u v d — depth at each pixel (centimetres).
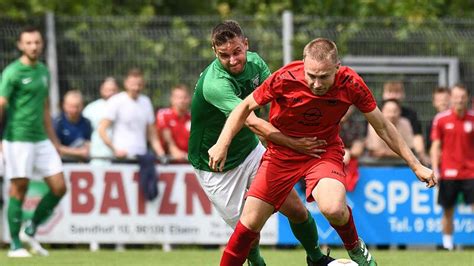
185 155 3462
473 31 3934
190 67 3828
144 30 3819
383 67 3900
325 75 1875
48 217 3102
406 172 3447
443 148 3419
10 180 2997
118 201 3366
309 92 1942
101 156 3444
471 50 3922
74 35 3775
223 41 2016
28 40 2931
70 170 3350
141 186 3353
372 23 3953
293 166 2012
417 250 3397
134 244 3412
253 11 5097
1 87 2930
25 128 2961
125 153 3397
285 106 1972
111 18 3812
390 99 3475
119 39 3800
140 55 3812
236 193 2211
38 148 2997
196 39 3831
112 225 3362
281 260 2869
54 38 3769
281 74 1953
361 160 3434
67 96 3450
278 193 2025
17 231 3017
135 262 2805
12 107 2969
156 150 3466
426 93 3912
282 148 2019
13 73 2927
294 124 1998
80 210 3356
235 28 2031
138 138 3434
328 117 1983
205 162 2202
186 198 3375
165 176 3375
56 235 3350
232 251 2031
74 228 3356
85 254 3077
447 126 3406
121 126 3416
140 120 3438
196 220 3378
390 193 3438
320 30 3862
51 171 3005
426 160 3575
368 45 3888
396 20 3931
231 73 2073
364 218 3425
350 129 3528
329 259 2219
